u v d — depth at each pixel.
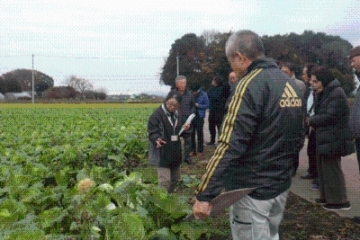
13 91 70.69
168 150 7.77
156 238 5.32
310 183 9.79
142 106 50.03
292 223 7.09
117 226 5.00
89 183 6.36
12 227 4.92
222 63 51.09
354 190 9.11
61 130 18.47
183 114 12.10
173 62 56.75
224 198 3.90
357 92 6.70
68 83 65.31
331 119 7.33
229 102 4.01
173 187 8.00
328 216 7.38
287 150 4.03
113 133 15.83
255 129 3.94
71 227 5.04
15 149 11.96
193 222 6.01
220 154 3.87
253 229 4.07
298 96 4.06
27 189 6.46
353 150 7.55
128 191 6.12
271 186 4.00
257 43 4.09
